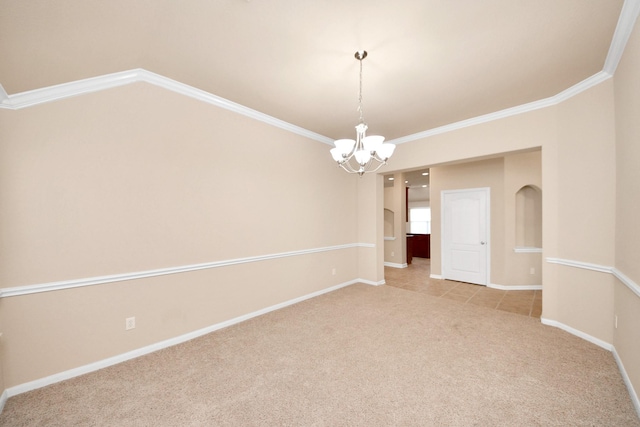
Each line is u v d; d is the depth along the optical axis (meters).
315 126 4.07
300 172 4.18
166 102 2.73
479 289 4.89
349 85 2.80
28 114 2.05
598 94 2.61
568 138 2.91
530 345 2.67
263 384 2.08
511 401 1.87
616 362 2.32
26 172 2.04
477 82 2.73
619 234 2.31
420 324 3.23
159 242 2.69
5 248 1.97
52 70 1.98
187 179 2.89
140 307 2.55
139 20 1.79
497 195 5.02
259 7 1.73
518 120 3.30
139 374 2.23
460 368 2.28
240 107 3.33
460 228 5.48
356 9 1.76
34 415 1.77
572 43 2.12
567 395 1.92
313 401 1.89
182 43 2.10
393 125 3.96
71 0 1.51
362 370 2.26
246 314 3.41
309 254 4.32
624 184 2.17
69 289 2.21
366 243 5.25
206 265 3.02
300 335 2.94
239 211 3.37
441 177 5.73
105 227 2.37
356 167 5.32
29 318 2.04
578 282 2.83
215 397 1.94
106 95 2.38
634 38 1.84
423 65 2.43
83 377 2.19
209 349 2.64
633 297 1.94
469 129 3.74
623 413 1.74
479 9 1.77
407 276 6.05
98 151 2.34
